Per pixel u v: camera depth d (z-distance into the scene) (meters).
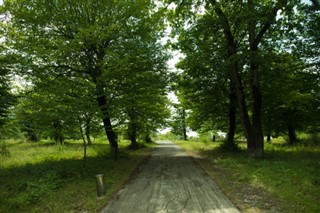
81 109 10.17
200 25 13.95
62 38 12.55
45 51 10.82
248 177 8.88
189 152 21.05
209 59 15.09
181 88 18.30
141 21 13.80
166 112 21.38
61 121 10.20
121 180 9.32
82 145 26.42
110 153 16.33
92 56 13.04
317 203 5.90
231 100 19.16
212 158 15.49
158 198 6.93
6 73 11.45
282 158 13.02
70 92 11.70
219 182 8.66
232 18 14.27
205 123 23.16
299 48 14.71
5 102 10.88
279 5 11.82
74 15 12.55
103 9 12.76
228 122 22.11
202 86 18.91
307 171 9.10
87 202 6.69
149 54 13.95
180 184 8.59
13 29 11.90
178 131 40.97
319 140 21.16
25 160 14.78
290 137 23.47
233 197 6.79
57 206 6.43
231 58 13.00
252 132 14.48
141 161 14.95
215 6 13.21
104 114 12.47
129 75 12.89
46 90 11.59
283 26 13.43
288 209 5.67
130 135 23.81
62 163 12.68
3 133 14.62
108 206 6.35
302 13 13.76
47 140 32.56
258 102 14.34
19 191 7.92
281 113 22.08
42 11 12.30
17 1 11.98
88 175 10.04
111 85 13.16
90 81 13.88
